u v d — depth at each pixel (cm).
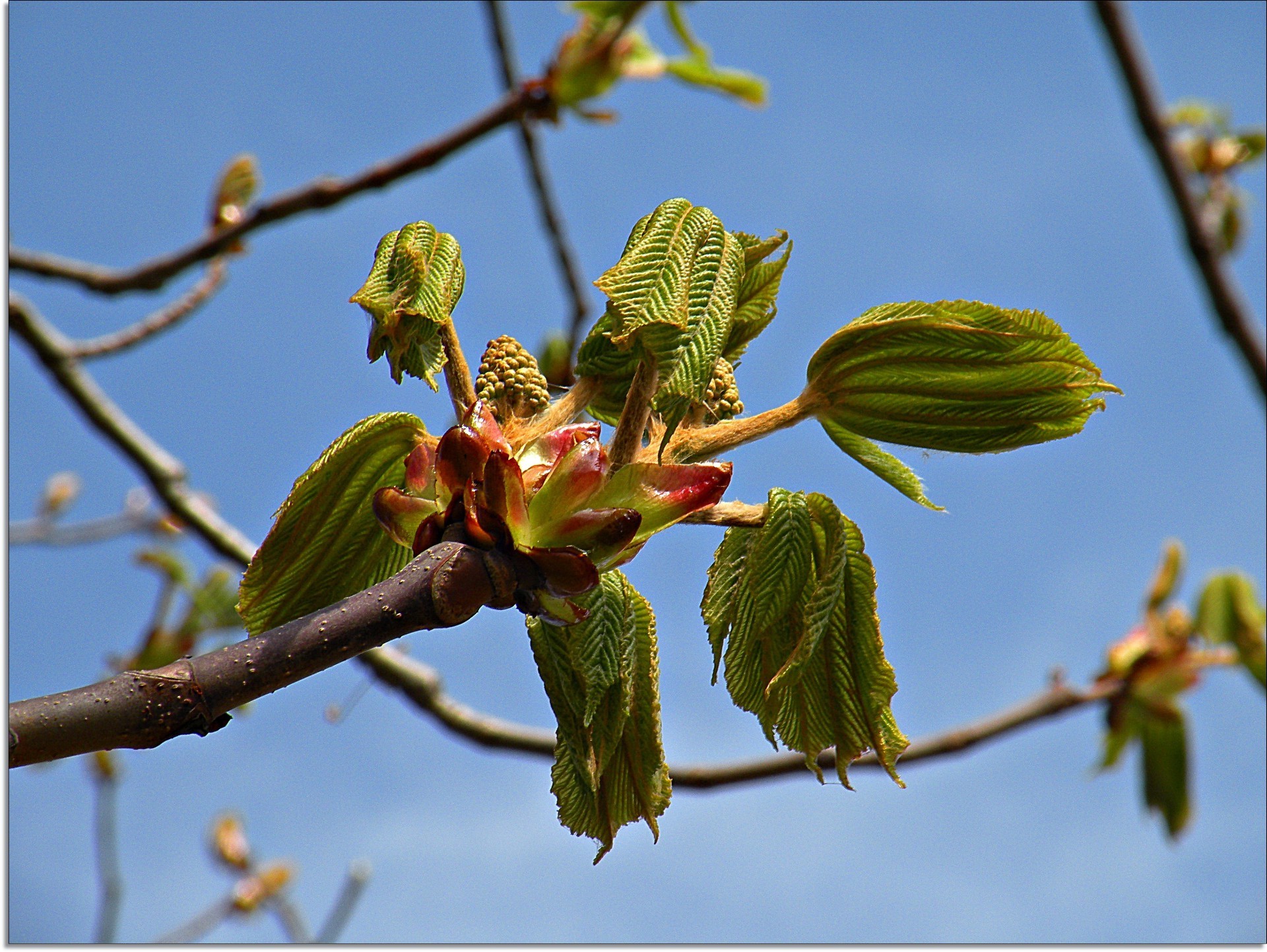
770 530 62
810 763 63
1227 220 100
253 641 56
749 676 63
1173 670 108
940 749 101
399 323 61
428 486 60
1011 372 62
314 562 62
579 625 61
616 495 59
